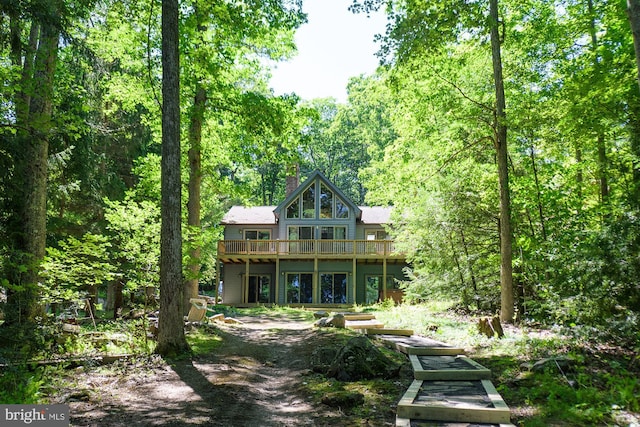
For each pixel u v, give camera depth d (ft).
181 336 28.40
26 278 30.96
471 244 51.31
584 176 47.91
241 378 23.36
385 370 23.34
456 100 46.47
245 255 90.27
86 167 50.44
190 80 45.34
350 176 162.20
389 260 90.89
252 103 45.09
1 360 19.76
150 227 32.45
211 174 54.85
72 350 26.27
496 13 41.37
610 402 16.85
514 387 20.17
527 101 42.45
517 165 49.08
